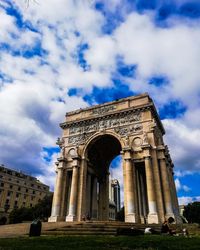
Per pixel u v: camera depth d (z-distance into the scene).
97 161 56.72
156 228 28.25
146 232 23.39
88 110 54.25
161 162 41.69
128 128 46.53
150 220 36.22
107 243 13.93
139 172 45.69
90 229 24.56
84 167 47.69
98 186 57.84
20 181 106.62
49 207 83.00
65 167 49.31
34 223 21.62
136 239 16.12
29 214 83.50
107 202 54.62
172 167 51.25
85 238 17.34
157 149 43.09
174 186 48.62
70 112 56.50
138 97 49.44
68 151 50.94
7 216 94.25
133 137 45.16
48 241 15.26
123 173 42.22
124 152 43.78
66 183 48.03
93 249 11.22
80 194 44.78
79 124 53.00
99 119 50.91
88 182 50.28
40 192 114.56
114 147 55.97
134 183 41.09
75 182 45.44
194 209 88.06
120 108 50.12
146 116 45.94
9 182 101.38
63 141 52.84
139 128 45.38
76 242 14.53
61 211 44.84
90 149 51.47
